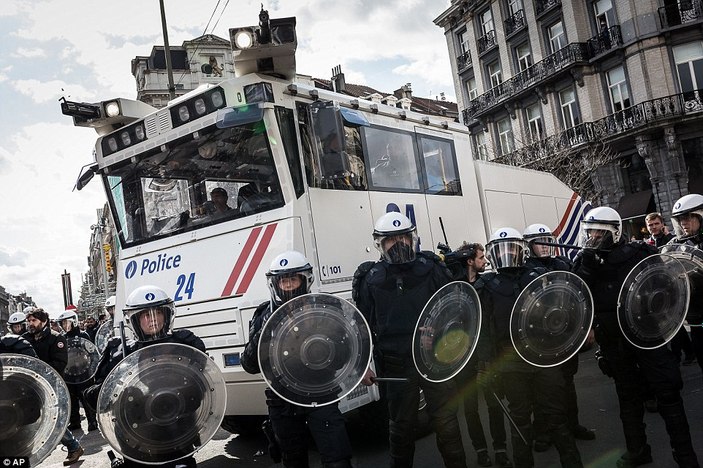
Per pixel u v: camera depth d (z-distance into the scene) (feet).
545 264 16.60
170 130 17.71
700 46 79.25
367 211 18.44
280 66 16.25
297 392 10.57
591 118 86.63
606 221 13.28
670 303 13.08
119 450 9.33
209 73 122.93
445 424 12.41
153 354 9.77
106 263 92.43
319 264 16.19
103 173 19.60
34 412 9.84
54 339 22.48
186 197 17.78
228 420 20.02
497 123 106.32
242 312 16.10
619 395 13.85
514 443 13.39
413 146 21.50
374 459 16.48
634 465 13.70
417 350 11.83
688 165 79.56
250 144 16.37
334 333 10.85
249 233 16.35
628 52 82.17
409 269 12.61
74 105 18.56
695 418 16.93
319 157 16.39
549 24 93.56
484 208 26.08
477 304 12.61
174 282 17.74
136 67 124.67
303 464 11.73
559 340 12.85
